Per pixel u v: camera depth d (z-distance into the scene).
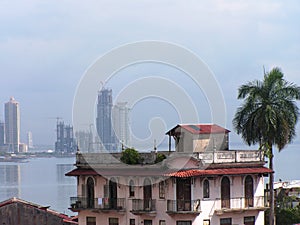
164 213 102.38
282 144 110.19
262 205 108.31
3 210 106.19
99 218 109.12
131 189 106.00
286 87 111.62
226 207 104.44
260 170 106.81
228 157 105.06
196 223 101.31
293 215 117.69
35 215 107.38
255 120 109.44
